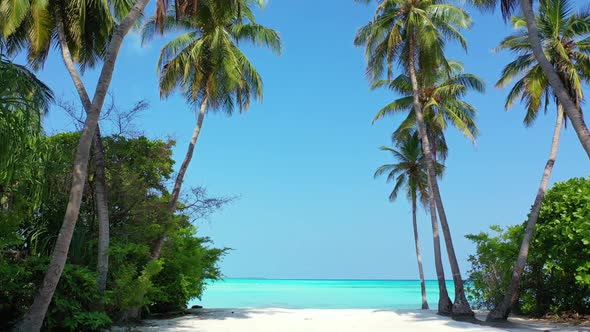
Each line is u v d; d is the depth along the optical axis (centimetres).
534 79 2095
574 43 2098
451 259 2155
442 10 2300
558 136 2042
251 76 2383
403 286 13350
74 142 1797
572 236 1812
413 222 3525
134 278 1792
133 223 1909
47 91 1192
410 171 3531
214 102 2378
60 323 1288
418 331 1655
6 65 1043
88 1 1809
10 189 1317
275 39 2370
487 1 1755
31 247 1571
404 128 3125
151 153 2122
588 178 2042
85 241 1688
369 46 2419
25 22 1820
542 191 1973
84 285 1381
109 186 1877
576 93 1970
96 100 1213
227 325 1830
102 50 1955
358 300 5481
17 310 1287
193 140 2203
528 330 1648
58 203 1692
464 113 3047
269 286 11906
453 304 2142
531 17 1459
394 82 2897
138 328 1662
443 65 2442
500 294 2317
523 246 1952
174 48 2283
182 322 1927
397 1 2383
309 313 2477
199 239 2356
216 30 2142
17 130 1021
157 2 1364
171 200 2094
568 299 2086
